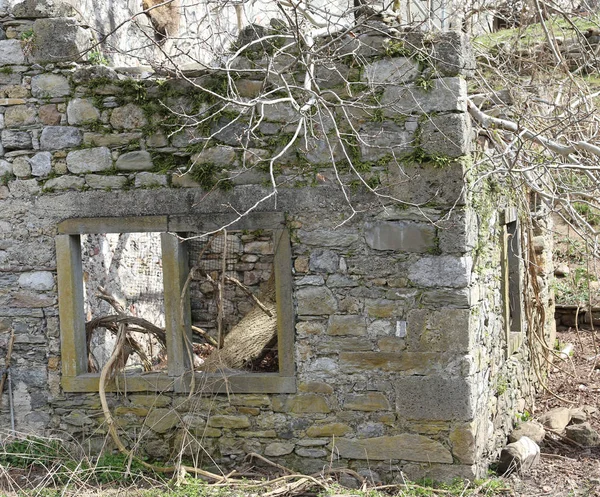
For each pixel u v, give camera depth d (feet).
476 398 19.88
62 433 21.33
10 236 21.25
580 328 36.96
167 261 20.63
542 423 25.29
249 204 20.18
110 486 19.83
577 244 40.98
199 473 20.21
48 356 21.31
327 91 18.53
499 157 20.15
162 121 20.49
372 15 19.48
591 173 20.89
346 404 20.06
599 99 28.35
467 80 22.12
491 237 22.72
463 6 28.58
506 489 19.47
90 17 26.22
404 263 19.56
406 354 19.66
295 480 19.93
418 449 19.69
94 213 20.84
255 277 26.78
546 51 31.04
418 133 19.26
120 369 21.20
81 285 21.61
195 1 32.17
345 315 19.94
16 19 21.02
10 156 21.13
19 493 19.27
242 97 20.13
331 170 19.79
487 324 21.75
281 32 19.86
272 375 20.44
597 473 21.27
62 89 20.84
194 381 20.70
